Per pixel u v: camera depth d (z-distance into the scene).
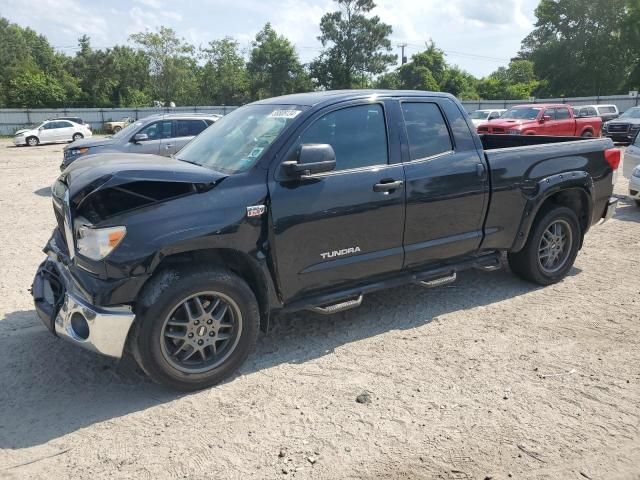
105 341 3.38
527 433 3.18
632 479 2.80
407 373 3.90
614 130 23.47
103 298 3.34
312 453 3.03
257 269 3.83
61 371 4.01
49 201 11.28
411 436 3.17
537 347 4.27
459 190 4.71
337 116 4.21
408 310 5.05
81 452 3.08
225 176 3.75
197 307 3.62
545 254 5.57
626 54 55.72
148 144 12.06
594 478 2.80
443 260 4.88
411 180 4.43
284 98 4.66
